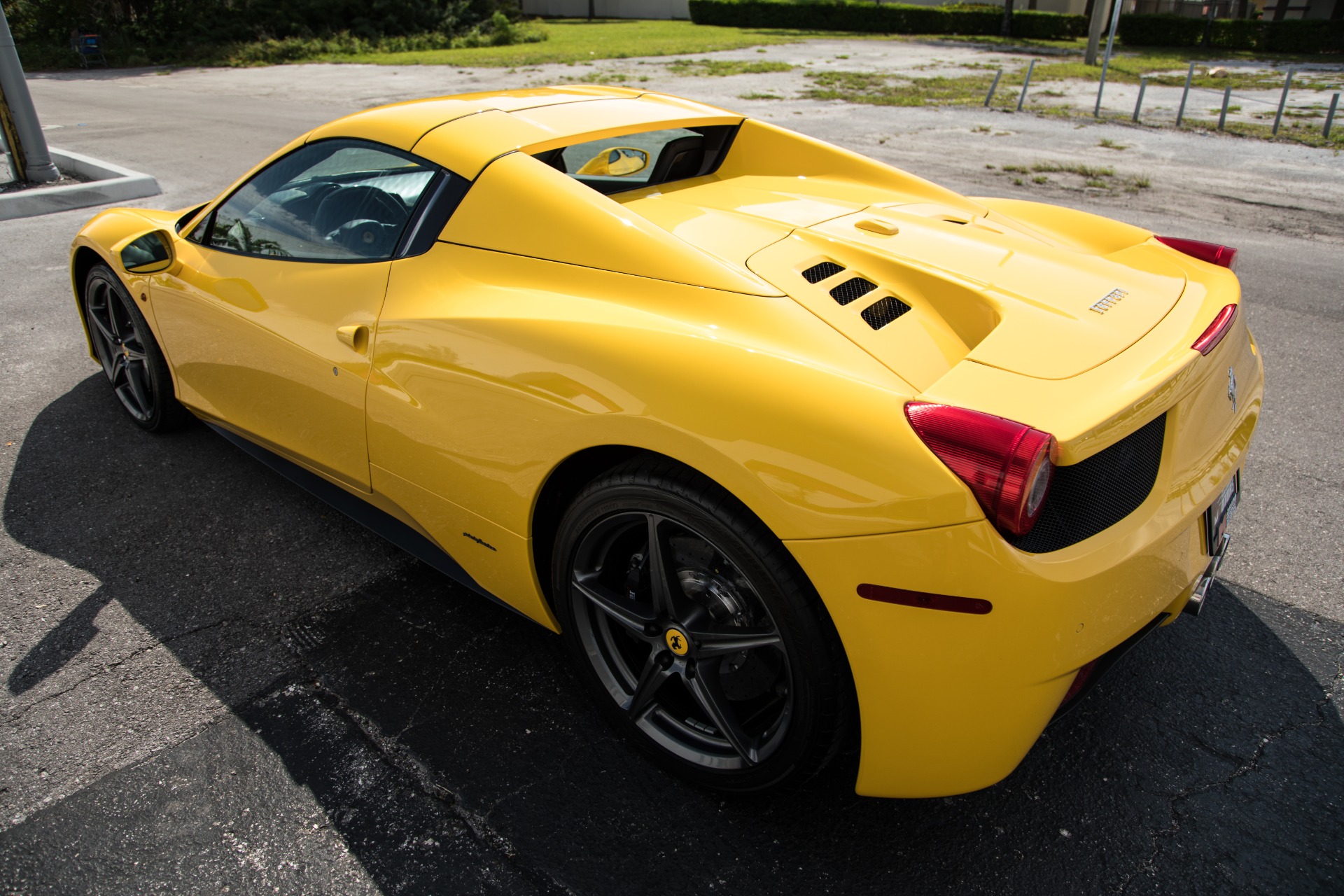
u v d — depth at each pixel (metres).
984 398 1.62
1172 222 7.55
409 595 2.67
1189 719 2.21
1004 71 20.48
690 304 1.88
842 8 34.16
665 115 2.77
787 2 35.22
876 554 1.53
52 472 3.32
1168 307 2.03
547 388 1.90
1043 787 2.02
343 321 2.37
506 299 2.07
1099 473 1.62
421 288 2.23
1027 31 32.00
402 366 2.21
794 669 1.71
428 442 2.20
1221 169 10.00
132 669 2.34
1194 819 1.93
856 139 11.41
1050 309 1.94
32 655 2.39
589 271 2.02
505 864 1.82
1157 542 1.68
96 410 3.83
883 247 2.20
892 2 37.84
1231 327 1.97
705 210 2.42
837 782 2.05
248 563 2.81
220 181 8.62
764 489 1.60
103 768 2.03
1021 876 1.81
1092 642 1.60
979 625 1.52
